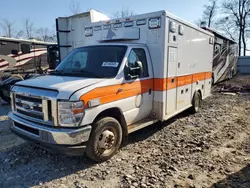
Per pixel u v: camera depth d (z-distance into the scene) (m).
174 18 5.29
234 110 8.08
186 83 6.49
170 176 3.55
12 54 13.10
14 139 5.04
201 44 7.44
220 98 10.58
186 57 6.28
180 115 7.31
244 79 19.27
